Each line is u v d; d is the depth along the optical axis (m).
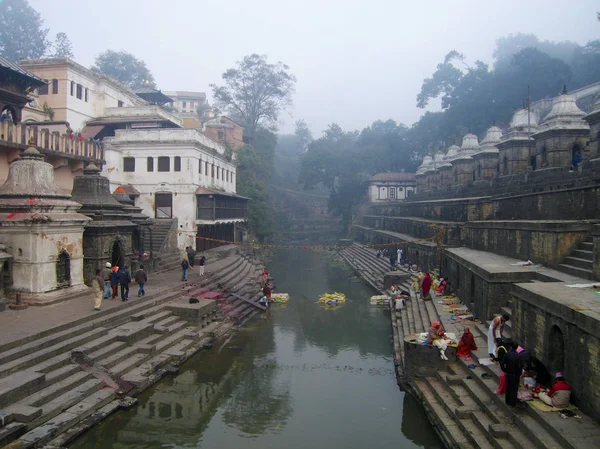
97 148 24.33
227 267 27.50
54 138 20.92
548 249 14.20
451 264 20.62
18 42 51.16
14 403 9.35
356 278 33.09
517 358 8.45
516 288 10.61
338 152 69.25
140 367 12.70
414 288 23.27
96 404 10.32
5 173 18.89
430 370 11.84
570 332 8.16
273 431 10.46
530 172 23.59
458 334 13.28
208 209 31.03
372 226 54.34
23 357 10.81
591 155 19.23
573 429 7.27
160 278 21.77
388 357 15.67
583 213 14.34
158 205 30.95
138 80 66.06
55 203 15.77
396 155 67.94
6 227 15.18
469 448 8.44
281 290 28.03
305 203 77.12
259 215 46.16
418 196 48.34
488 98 53.28
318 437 10.19
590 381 7.57
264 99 61.06
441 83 65.69
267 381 13.40
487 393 9.66
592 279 11.43
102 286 14.76
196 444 9.86
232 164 41.38
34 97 30.84
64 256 16.38
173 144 30.47
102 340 12.85
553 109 23.17
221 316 18.88
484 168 32.66
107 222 18.45
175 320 16.44
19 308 14.43
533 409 8.07
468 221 24.33
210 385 12.91
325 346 16.80
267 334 18.20
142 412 11.20
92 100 36.25
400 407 11.73
